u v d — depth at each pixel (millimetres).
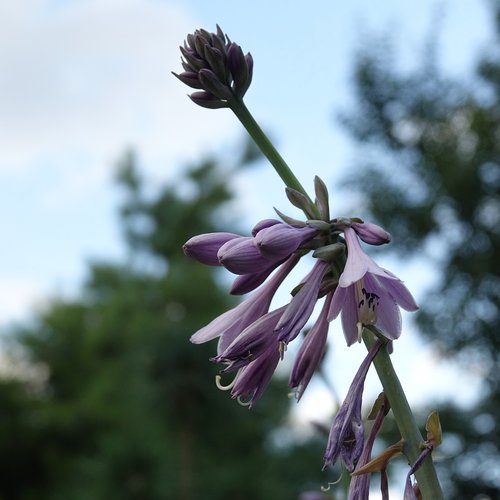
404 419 2914
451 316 20703
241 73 3273
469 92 22031
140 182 25312
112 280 26844
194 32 3336
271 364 3088
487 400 20391
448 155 21359
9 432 28922
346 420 2855
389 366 2941
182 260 23469
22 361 29891
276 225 2969
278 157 3193
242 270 2996
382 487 2896
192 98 3301
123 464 11742
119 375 24891
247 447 14859
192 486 11953
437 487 2857
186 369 11070
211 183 25375
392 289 2930
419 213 21297
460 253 21094
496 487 19281
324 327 3078
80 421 27797
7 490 29125
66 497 15086
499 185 21188
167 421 11453
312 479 15898
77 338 28969
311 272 2994
